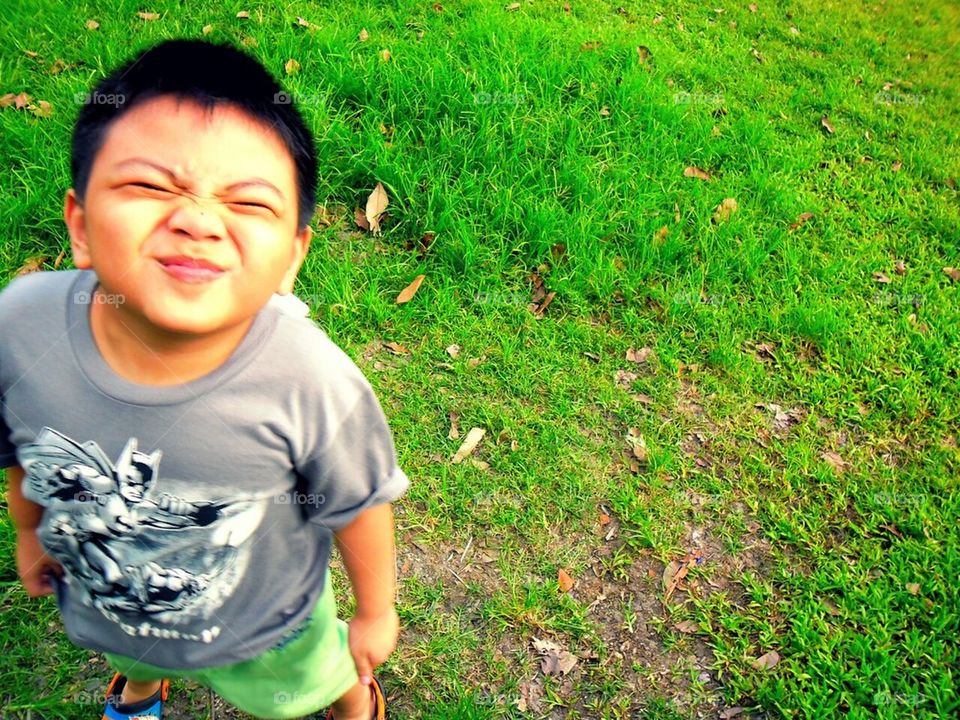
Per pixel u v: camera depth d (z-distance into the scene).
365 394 1.21
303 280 3.31
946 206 4.52
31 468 1.18
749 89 5.24
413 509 2.69
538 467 2.87
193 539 1.22
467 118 4.03
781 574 2.63
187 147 0.95
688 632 2.45
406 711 2.20
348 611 2.36
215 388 1.10
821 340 3.51
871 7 7.11
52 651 2.15
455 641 2.35
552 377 3.20
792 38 6.15
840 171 4.64
